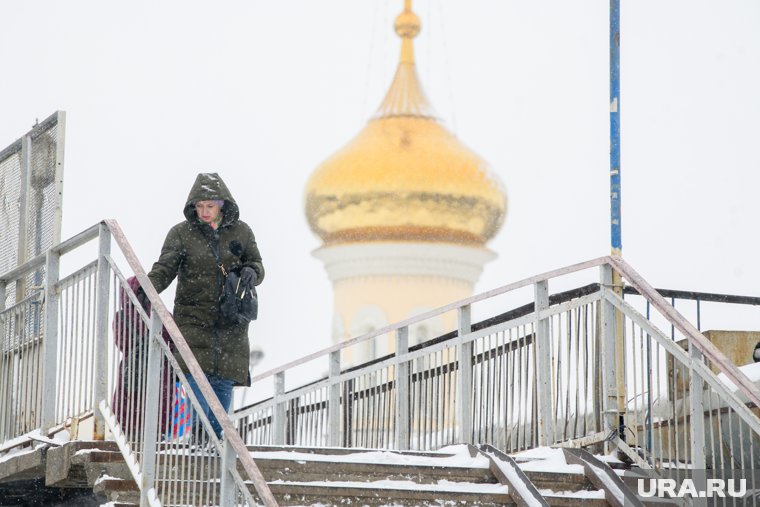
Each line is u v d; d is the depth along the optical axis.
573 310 24.23
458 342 26.36
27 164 30.44
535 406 24.36
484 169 174.25
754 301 26.78
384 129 177.25
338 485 19.75
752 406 22.88
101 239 21.75
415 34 190.12
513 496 20.42
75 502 24.45
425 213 170.88
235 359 22.08
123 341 20.78
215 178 22.12
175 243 21.98
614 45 26.23
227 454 17.25
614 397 23.48
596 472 21.50
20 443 23.22
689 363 21.64
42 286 24.80
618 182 25.39
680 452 23.67
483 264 173.38
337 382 31.78
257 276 22.30
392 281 169.88
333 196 172.75
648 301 22.88
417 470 20.92
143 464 19.08
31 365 24.06
